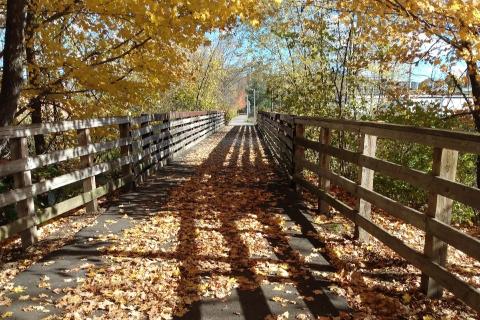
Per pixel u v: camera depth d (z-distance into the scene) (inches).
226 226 224.5
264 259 176.9
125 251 186.5
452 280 124.5
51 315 132.3
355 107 386.0
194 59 900.0
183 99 1065.5
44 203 291.3
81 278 158.9
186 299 142.1
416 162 278.7
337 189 329.7
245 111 3772.1
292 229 218.1
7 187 247.3
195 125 719.1
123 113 422.6
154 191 318.7
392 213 160.9
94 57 345.1
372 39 327.9
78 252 186.1
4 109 261.7
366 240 197.8
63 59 307.4
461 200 121.3
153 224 229.0
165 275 161.0
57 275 161.8
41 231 217.8
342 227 221.0
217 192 312.2
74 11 312.5
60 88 343.6
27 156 188.2
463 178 288.2
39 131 196.2
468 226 255.4
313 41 394.3
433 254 136.5
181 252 185.6
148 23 273.0
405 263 172.4
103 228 222.2
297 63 529.0
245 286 151.6
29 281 156.6
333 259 176.6
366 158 185.8
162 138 446.6
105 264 172.2
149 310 135.3
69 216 247.9
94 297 143.9
